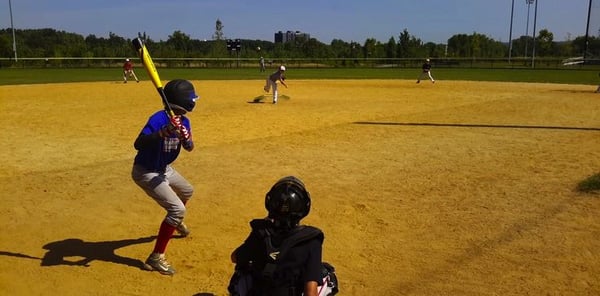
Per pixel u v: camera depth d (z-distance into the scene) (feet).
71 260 17.17
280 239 9.25
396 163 30.81
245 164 30.66
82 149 35.91
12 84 100.07
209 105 64.39
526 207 22.07
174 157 16.39
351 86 100.94
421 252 17.56
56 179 27.09
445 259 16.94
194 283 15.57
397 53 260.21
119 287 15.29
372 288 14.99
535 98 71.61
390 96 77.61
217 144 37.47
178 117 15.12
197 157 32.63
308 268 9.20
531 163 30.48
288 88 95.76
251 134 42.11
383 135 40.78
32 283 15.53
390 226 20.10
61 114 55.11
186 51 248.52
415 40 278.46
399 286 15.08
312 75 145.07
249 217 21.39
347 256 17.29
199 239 19.03
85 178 27.27
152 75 15.06
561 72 154.81
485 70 172.55
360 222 20.58
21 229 19.93
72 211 22.00
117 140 39.47
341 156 32.89
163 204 16.14
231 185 25.99
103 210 22.13
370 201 23.26
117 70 167.84
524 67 189.78
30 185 25.95
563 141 37.68
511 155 32.83
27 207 22.48
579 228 19.44
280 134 41.98
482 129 43.37
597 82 108.06
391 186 25.73
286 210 9.05
